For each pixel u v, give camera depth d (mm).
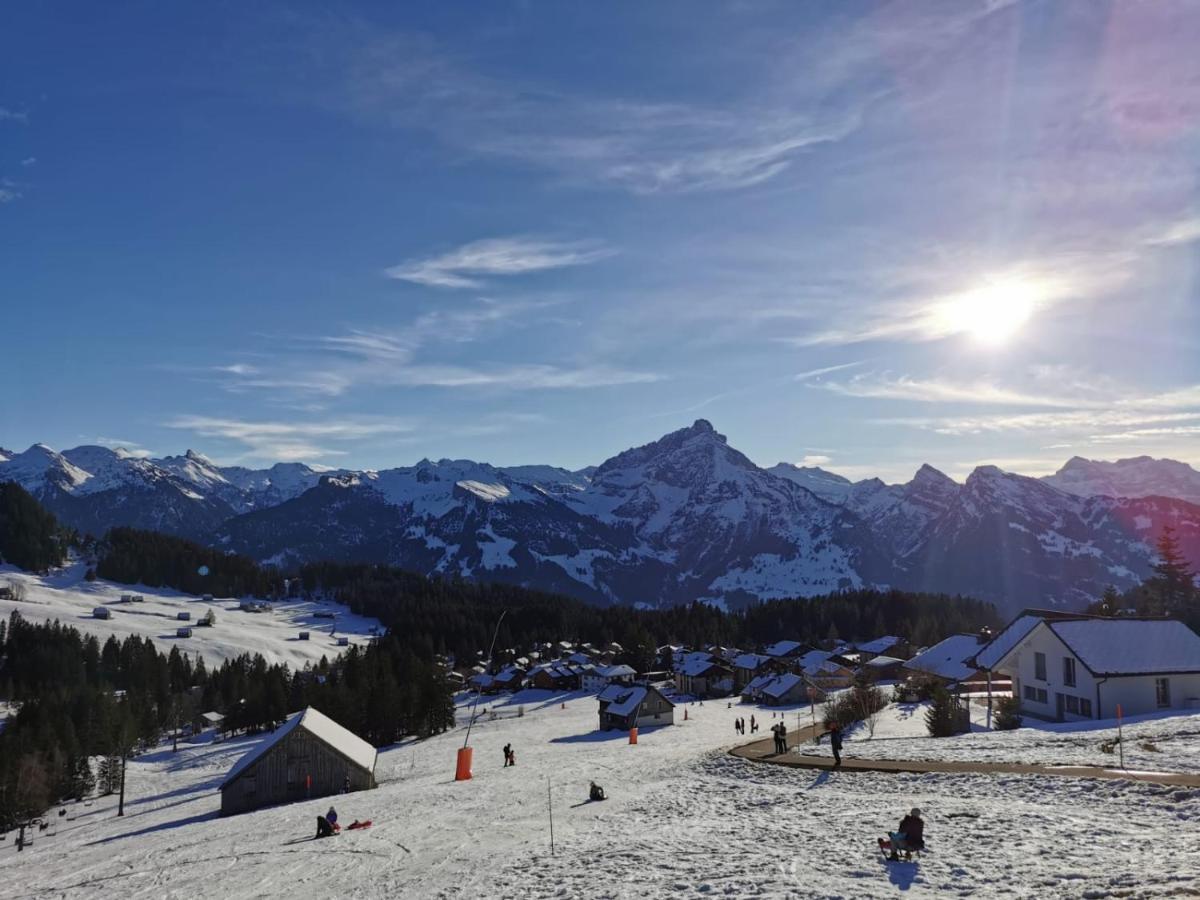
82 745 122062
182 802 79438
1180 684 53844
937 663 95750
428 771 69375
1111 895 15430
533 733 102625
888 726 57281
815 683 115125
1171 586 140125
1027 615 66500
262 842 38156
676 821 29500
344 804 49562
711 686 151750
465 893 22375
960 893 16844
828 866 20062
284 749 61062
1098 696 53406
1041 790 26734
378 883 26000
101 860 41188
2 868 47844
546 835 30062
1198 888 15000
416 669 137000
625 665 183375
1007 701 55562
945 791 28828
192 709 162875
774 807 29969
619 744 75688
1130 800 23906
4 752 99562
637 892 19672
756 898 17828
